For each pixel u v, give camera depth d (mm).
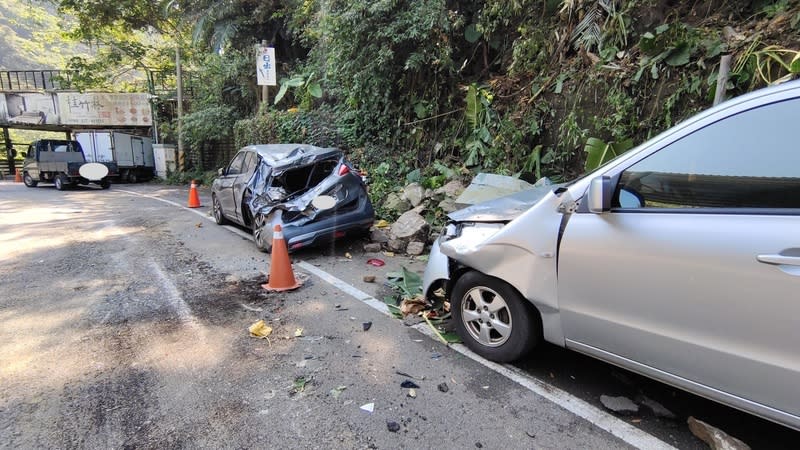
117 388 2672
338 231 5656
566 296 2416
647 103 5695
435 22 7707
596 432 2238
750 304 1759
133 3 18109
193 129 15961
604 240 2219
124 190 15492
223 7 14227
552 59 7293
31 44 39312
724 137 1998
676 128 2176
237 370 2883
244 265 5355
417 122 9320
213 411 2445
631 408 2393
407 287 4262
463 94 8734
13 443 2180
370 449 2135
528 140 7168
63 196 13234
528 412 2408
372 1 7906
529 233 2564
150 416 2402
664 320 2031
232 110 16000
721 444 2031
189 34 18203
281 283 4422
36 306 4012
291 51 15359
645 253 2061
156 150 19531
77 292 4391
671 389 2596
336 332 3451
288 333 3441
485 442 2174
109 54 20594
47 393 2613
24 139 42156
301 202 5562
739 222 1824
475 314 2986
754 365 1786
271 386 2693
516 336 2740
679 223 1993
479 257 2809
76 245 6434
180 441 2205
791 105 1815
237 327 3559
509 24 8250
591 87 6383
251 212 6277
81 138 17703
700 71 5184
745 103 1951
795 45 4484
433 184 7586
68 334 3420
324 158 6016
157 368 2906
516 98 7715
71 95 19953
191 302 4121
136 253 5961
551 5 7238
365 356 3059
